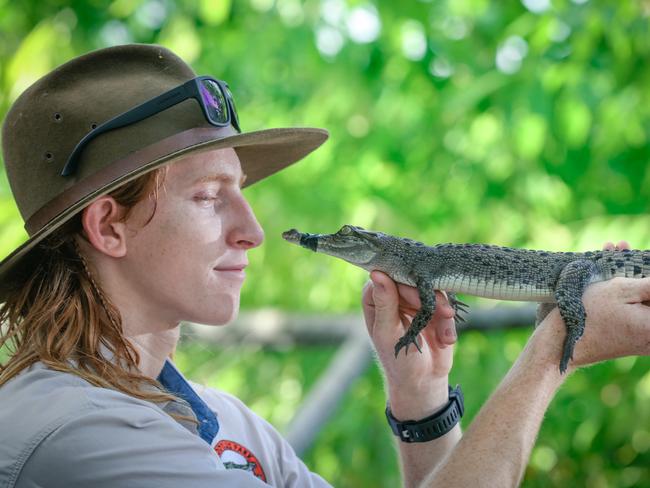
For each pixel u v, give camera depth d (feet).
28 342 6.31
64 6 24.06
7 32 23.21
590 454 22.47
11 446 5.63
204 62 22.58
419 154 22.17
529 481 21.75
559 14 19.19
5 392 6.00
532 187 20.67
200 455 5.86
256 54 21.31
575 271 7.63
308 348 21.12
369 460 21.43
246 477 5.84
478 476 6.35
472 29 21.84
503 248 8.07
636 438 22.31
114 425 5.66
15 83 19.57
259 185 21.47
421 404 8.00
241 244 6.76
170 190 6.43
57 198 6.46
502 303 19.62
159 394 6.41
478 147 20.85
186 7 21.56
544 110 18.88
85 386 5.95
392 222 20.99
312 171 22.16
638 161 21.67
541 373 6.97
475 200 21.89
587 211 22.25
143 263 6.50
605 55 20.61
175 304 6.59
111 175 6.34
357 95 22.45
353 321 18.56
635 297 7.22
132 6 21.66
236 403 7.98
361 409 21.57
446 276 7.92
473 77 21.42
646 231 17.70
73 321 6.32
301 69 22.91
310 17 21.34
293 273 21.70
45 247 6.51
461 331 18.39
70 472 5.54
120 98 6.48
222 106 6.77
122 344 6.39
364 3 21.80
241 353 21.35
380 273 7.79
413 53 22.47
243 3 22.41
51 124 6.48
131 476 5.57
